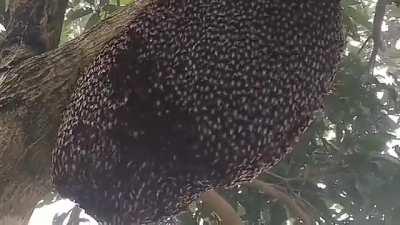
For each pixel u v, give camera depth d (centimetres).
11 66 147
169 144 116
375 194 203
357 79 210
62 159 124
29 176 139
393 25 232
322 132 208
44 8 155
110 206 121
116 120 118
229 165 117
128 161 118
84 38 146
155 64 118
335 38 124
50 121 140
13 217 138
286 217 210
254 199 212
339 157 206
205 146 116
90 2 213
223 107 115
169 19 120
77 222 208
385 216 203
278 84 117
